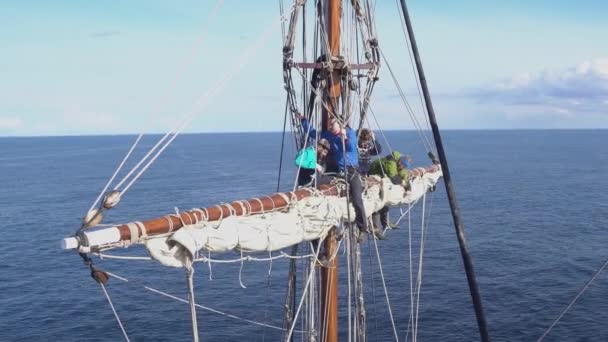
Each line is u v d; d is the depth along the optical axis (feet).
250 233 35.14
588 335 147.84
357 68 50.65
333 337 48.03
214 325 153.17
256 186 458.09
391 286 181.88
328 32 48.85
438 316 158.51
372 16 53.62
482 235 266.57
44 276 207.82
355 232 52.85
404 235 257.14
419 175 65.10
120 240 27.73
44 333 153.99
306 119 50.03
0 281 202.90
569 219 313.32
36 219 334.03
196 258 31.63
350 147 47.37
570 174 578.25
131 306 171.42
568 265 214.48
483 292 180.96
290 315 53.62
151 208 351.87
